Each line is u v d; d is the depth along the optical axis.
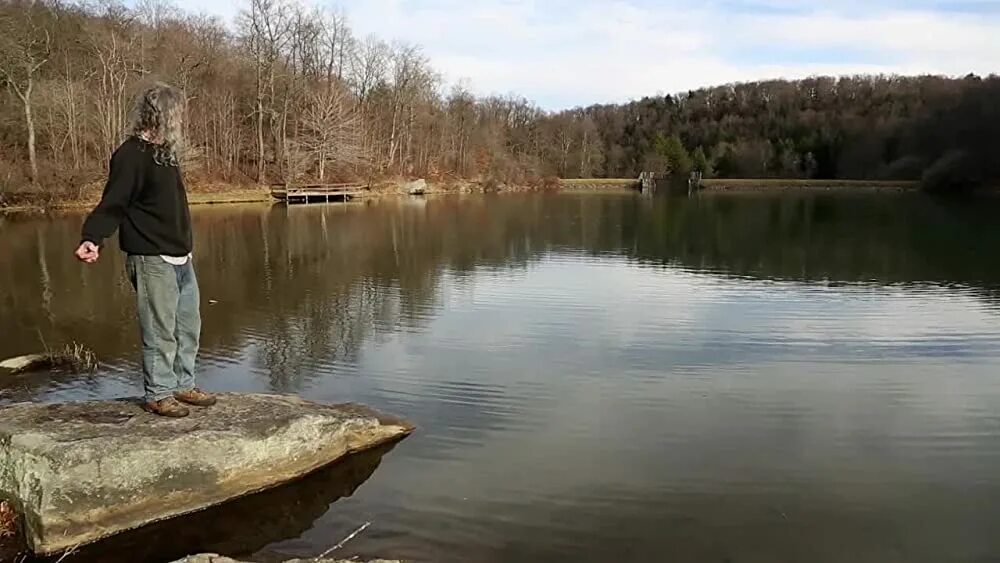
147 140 5.01
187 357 5.88
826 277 16.22
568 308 12.71
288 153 44.12
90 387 8.32
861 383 8.58
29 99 32.22
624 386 8.45
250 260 18.28
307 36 51.50
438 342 10.34
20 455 5.04
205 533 5.22
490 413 7.55
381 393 8.15
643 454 6.57
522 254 19.91
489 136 66.88
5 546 4.93
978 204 42.34
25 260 17.59
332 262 18.05
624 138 91.94
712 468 6.30
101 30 38.31
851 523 5.40
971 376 8.86
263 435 5.80
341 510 5.54
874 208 39.53
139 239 5.16
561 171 78.94
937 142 67.44
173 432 5.47
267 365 9.19
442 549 5.01
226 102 44.75
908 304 13.08
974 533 5.28
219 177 43.34
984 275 16.38
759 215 34.66
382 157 55.34
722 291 14.42
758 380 8.67
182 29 45.75
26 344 10.26
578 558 4.92
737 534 5.24
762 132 89.75
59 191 31.48
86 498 5.03
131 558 4.93
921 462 6.45
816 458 6.51
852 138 80.00
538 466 6.30
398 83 57.50
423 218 31.83
